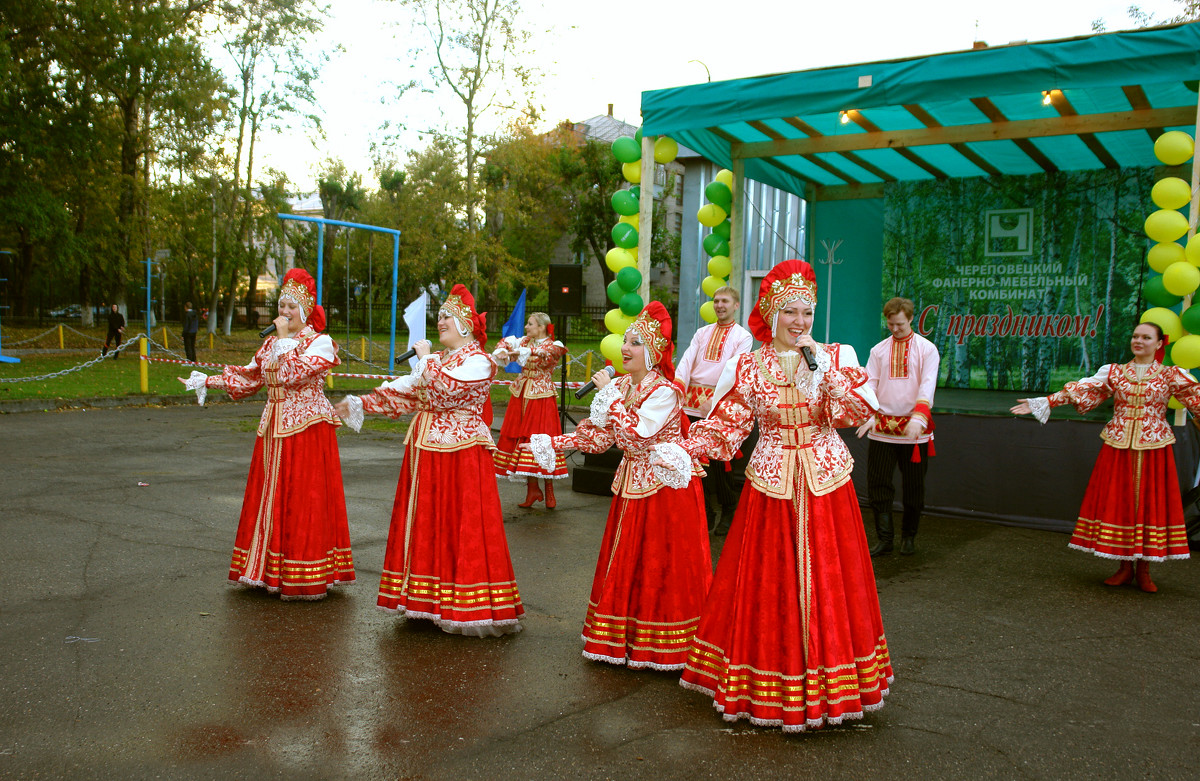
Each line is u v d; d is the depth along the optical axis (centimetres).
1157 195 624
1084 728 342
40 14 2084
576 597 504
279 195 3181
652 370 396
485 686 370
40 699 342
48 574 505
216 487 775
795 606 327
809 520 331
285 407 477
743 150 872
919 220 927
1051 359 873
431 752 310
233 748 308
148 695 349
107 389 1485
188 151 2561
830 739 328
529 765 302
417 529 431
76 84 2222
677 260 3875
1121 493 539
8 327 3048
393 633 432
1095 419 715
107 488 750
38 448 945
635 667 391
